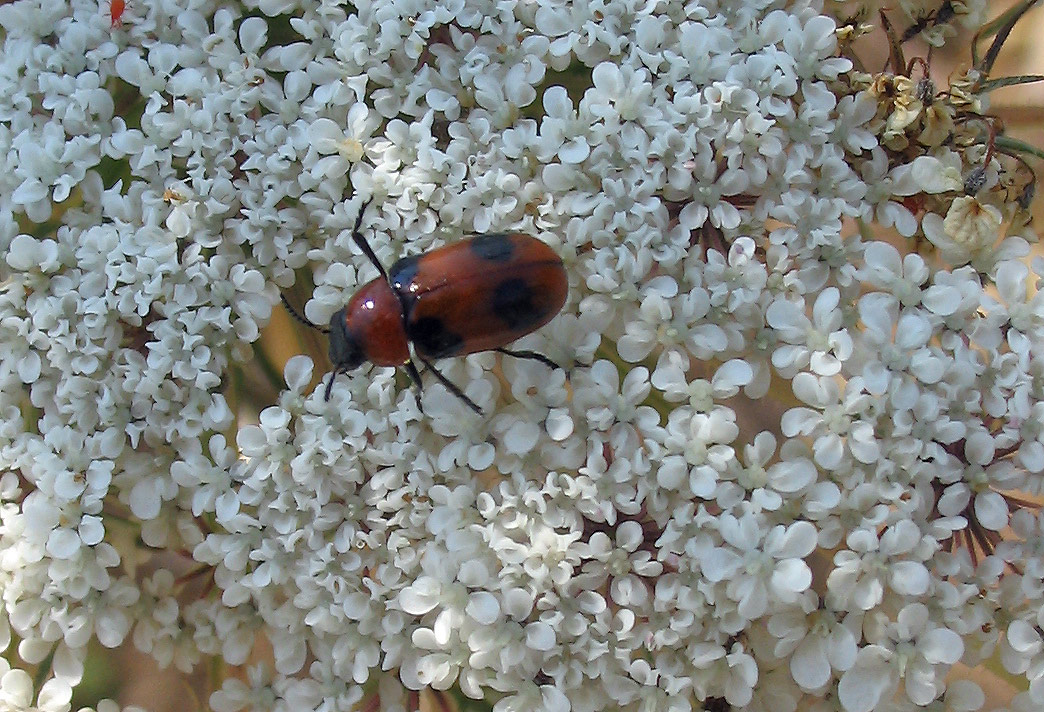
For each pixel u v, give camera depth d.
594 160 0.07
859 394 0.06
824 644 0.07
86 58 0.07
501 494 0.07
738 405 0.07
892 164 0.07
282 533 0.07
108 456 0.07
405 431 0.07
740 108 0.07
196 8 0.07
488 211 0.07
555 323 0.07
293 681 0.07
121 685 0.07
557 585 0.06
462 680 0.07
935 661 0.06
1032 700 0.07
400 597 0.06
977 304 0.07
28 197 0.07
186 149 0.07
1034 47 0.08
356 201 0.07
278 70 0.07
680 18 0.07
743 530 0.06
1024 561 0.07
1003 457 0.07
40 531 0.07
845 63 0.07
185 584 0.07
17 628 0.07
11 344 0.07
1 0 0.07
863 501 0.07
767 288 0.07
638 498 0.06
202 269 0.07
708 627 0.07
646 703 0.07
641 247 0.07
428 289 0.06
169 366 0.07
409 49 0.07
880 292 0.07
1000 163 0.08
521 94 0.07
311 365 0.07
